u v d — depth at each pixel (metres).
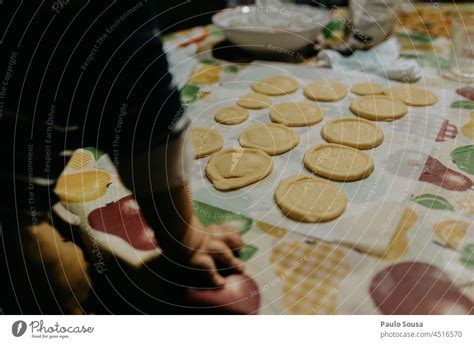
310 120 0.77
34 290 0.53
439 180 0.63
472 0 1.07
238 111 0.80
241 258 0.54
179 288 0.53
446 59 0.90
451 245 0.54
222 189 0.63
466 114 0.76
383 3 0.94
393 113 0.77
